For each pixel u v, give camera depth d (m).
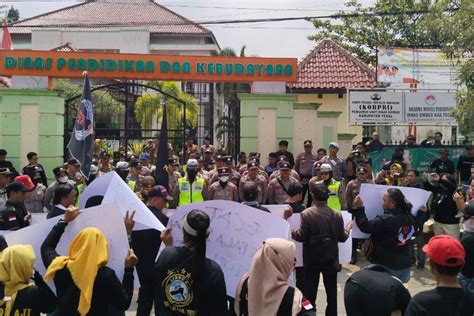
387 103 18.59
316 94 23.11
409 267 6.34
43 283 4.75
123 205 5.65
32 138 14.82
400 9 29.84
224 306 4.22
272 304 3.76
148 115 22.39
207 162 14.14
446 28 13.09
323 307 8.30
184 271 4.14
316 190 6.76
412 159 15.13
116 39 42.19
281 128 15.12
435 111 18.58
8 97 14.72
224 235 5.45
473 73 13.27
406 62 23.52
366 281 4.25
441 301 3.66
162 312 4.19
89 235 4.24
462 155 14.84
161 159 10.45
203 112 32.31
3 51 14.63
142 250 6.59
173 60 14.78
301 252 7.03
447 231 10.21
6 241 4.95
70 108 16.91
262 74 15.04
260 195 10.49
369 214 6.61
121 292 4.29
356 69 24.11
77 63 14.65
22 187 7.54
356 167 12.30
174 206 10.47
